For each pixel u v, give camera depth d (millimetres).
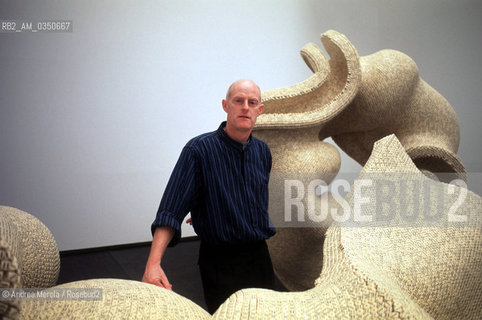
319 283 1092
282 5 4383
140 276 3213
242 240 1651
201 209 1666
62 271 3354
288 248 2668
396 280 1172
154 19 3949
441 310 1198
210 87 4195
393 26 4664
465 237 1364
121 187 3990
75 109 3770
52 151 3729
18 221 1171
